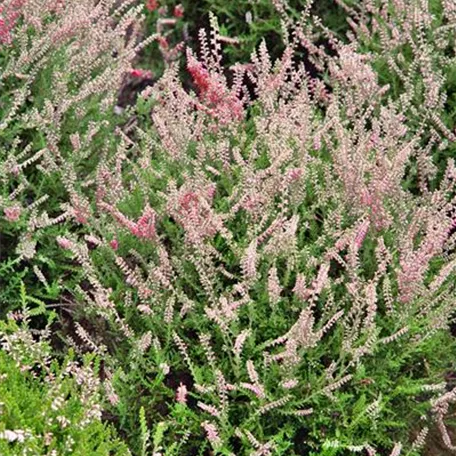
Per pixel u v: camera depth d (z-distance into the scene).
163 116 4.62
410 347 3.93
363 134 4.55
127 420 3.98
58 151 4.36
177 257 4.19
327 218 4.29
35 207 4.41
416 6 5.17
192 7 6.33
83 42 5.01
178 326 4.04
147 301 3.98
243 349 3.92
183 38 6.36
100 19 5.10
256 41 6.03
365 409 3.69
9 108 4.54
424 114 5.09
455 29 5.31
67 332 4.35
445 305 3.95
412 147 4.46
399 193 4.27
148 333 3.73
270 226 3.94
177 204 4.05
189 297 4.18
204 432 3.90
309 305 3.92
